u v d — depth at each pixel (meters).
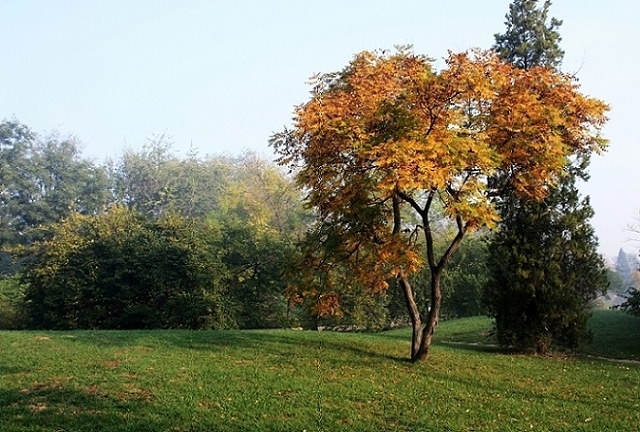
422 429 9.74
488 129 14.77
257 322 29.56
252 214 41.59
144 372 13.05
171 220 28.80
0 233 57.00
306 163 15.67
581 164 19.59
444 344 21.72
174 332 19.86
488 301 20.50
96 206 65.81
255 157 72.56
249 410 10.45
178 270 26.45
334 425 9.78
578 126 15.66
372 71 14.98
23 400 10.73
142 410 10.23
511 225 19.84
